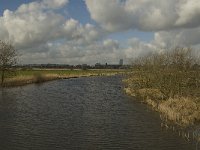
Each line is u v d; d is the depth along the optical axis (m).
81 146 25.70
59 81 104.44
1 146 25.73
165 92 48.97
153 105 44.66
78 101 53.44
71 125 33.66
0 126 33.06
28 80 93.19
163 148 24.83
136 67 69.44
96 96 60.75
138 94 58.59
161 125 32.47
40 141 27.23
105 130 31.20
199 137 27.52
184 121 32.94
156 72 54.47
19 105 48.09
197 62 48.88
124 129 31.50
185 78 48.16
